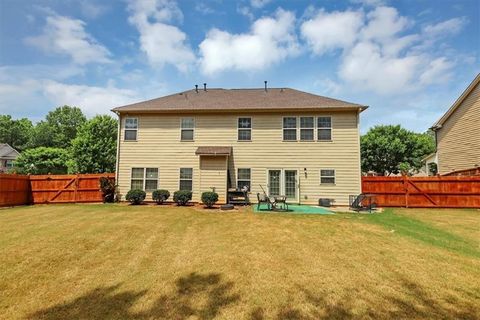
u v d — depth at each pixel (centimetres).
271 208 1277
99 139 3647
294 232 788
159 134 1568
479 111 1658
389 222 962
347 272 489
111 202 1526
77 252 586
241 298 392
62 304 376
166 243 665
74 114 5716
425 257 573
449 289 425
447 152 1948
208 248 628
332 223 923
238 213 1128
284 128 1513
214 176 1480
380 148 3741
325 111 1488
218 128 1547
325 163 1466
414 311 359
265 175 1497
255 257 566
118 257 561
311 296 398
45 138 5353
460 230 852
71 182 1603
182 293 408
